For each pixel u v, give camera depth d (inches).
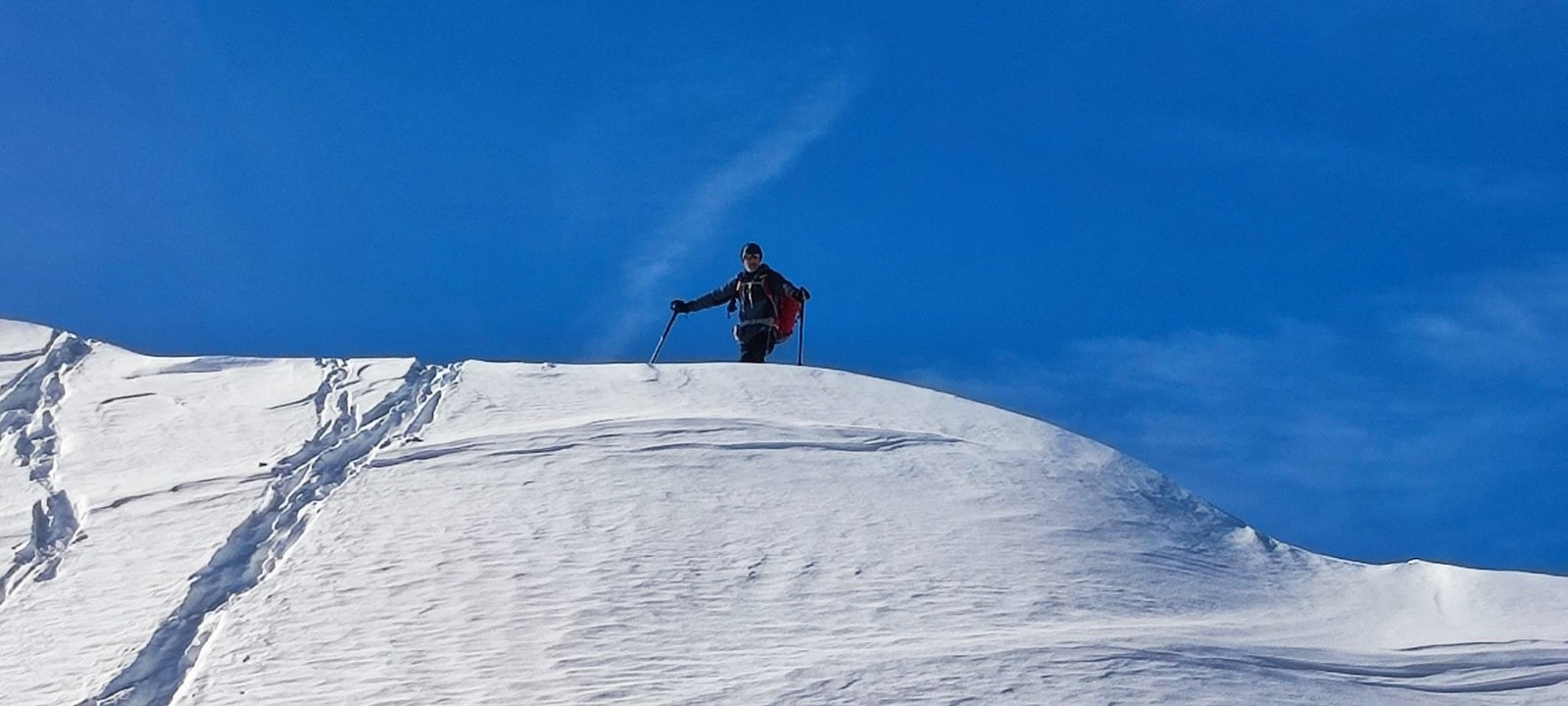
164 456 744.3
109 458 747.4
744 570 600.1
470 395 815.1
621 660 522.0
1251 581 647.1
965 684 507.2
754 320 914.1
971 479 712.4
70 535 665.0
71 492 705.6
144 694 514.3
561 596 570.3
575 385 842.8
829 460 724.7
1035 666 524.1
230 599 581.6
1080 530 664.4
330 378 851.4
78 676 528.4
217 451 744.3
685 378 860.0
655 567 597.6
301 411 798.5
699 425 759.7
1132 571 631.2
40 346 928.3
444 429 760.3
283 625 553.0
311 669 519.2
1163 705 503.2
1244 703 511.8
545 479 687.1
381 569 596.7
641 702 491.8
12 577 622.2
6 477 729.0
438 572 592.7
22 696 516.7
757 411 796.0
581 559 603.5
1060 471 740.7
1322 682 539.8
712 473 700.7
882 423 789.9
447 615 556.4
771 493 681.0
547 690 500.1
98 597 592.1
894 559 616.7
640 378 855.1
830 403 820.0
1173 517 709.9
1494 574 658.2
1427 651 576.7
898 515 664.4
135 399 837.8
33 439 781.9
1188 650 549.3
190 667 531.5
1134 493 729.0
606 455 716.7
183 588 589.0
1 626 574.2
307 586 584.1
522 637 538.6
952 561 617.6
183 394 840.9
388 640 538.3
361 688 504.4
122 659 536.1
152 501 684.1
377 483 687.7
